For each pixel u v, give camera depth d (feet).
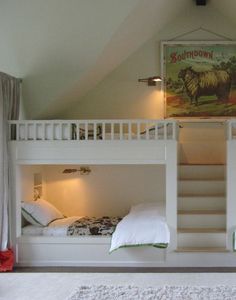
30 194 20.49
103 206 22.39
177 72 23.80
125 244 17.31
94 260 18.12
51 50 18.74
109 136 19.77
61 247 18.22
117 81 23.82
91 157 18.07
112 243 17.54
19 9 18.28
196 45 23.70
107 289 14.24
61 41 18.54
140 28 20.38
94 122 18.16
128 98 23.84
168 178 17.84
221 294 13.58
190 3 23.61
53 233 18.45
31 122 18.20
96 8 17.89
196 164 21.65
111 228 18.52
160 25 22.88
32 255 18.28
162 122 17.97
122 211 22.30
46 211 19.48
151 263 17.83
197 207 19.61
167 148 17.84
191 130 23.48
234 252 17.61
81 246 18.16
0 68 19.24
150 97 23.81
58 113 22.50
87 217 21.36
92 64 18.78
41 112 19.81
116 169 22.34
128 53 23.07
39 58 18.93
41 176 22.16
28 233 18.62
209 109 23.72
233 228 17.88
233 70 23.63
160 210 19.43
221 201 19.53
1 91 17.30
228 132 18.06
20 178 18.80
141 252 17.90
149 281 15.47
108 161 18.02
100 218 20.74
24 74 19.25
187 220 18.88
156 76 23.77
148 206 20.56
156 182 22.18
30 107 19.62
